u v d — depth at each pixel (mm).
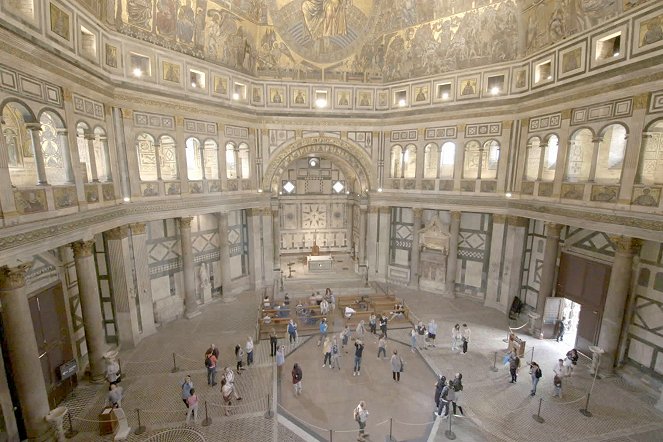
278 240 25469
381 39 23188
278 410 12625
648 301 13977
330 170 32438
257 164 23453
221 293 23172
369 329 19062
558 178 16766
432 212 24031
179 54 18031
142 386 13828
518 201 19422
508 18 19000
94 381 13938
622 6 13023
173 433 11453
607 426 11867
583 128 15508
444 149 22828
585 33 14805
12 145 11562
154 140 17531
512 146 19844
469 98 20938
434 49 21688
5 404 10633
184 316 20250
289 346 17266
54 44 11164
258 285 24750
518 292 20719
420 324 17266
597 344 15883
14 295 9734
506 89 19656
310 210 32812
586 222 15070
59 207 11516
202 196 19938
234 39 20844
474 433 11594
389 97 23812
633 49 12648
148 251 18641
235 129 21953
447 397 12094
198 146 19891
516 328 17734
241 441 11172
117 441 10961
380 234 25688
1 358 10469
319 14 22328
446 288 23625
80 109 13266
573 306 18906
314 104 23531
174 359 14867
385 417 12414
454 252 23016
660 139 12664
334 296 22688
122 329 16562
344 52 23234
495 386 14078
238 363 14883
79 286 13273
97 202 14172
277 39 22344
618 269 13930
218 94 20391
